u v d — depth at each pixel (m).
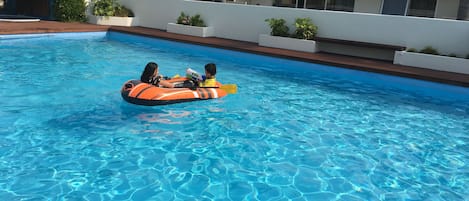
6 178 3.80
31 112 5.63
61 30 12.17
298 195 3.81
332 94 7.72
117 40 12.98
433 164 4.73
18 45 10.64
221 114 6.06
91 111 5.82
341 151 4.96
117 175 3.99
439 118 6.57
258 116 6.10
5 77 7.35
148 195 3.65
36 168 4.04
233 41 12.10
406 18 9.74
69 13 14.38
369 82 8.91
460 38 9.12
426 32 9.55
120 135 5.00
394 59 9.58
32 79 7.34
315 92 7.79
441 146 5.33
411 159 4.84
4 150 4.39
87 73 8.08
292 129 5.64
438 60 8.96
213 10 12.85
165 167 4.22
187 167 4.25
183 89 6.35
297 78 8.91
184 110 6.09
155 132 5.16
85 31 12.87
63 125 5.23
